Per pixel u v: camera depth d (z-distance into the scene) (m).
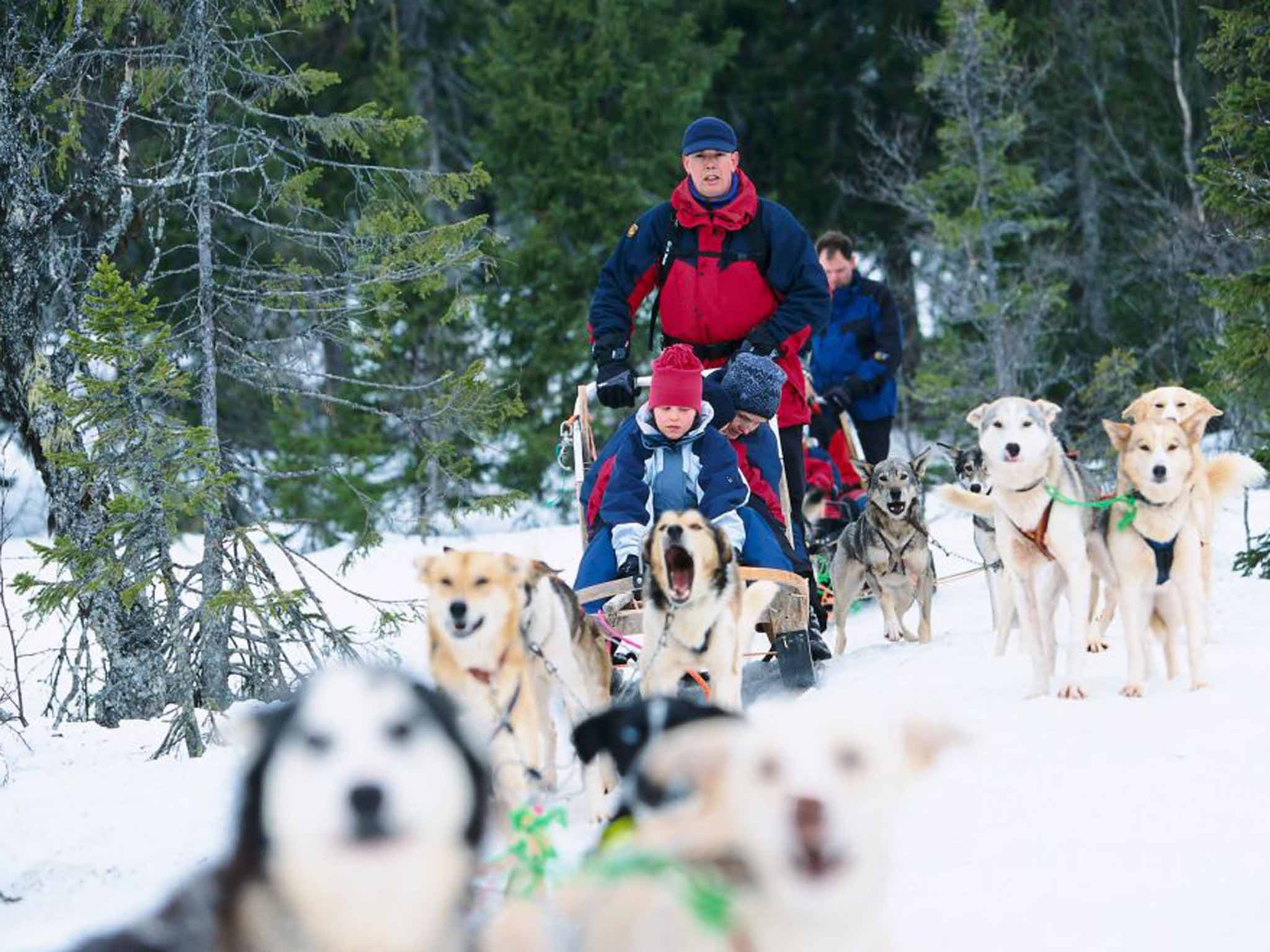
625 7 32.44
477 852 3.54
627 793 5.21
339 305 13.36
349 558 13.13
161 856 7.93
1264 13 17.84
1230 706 9.34
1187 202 35.41
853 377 17.45
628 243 12.70
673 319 12.52
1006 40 31.50
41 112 13.69
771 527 11.12
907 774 4.14
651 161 32.03
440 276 13.77
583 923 4.04
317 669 11.98
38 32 13.80
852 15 39.16
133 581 11.32
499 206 33.38
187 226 13.80
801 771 3.85
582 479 11.77
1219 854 6.55
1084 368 33.84
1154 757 8.29
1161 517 9.93
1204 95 35.28
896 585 14.44
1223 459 12.16
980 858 6.73
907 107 38.22
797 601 10.59
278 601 11.34
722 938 3.89
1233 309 16.67
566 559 19.88
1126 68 37.34
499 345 30.91
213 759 10.38
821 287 12.32
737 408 11.40
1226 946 5.51
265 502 13.30
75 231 13.72
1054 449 10.17
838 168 38.25
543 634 8.64
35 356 12.38
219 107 14.51
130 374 10.95
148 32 14.44
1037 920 5.88
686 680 11.19
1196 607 10.03
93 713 12.54
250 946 3.31
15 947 6.36
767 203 12.46
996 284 31.41
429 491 23.17
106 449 11.11
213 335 12.75
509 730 7.66
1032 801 7.60
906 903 6.17
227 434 28.47
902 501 14.04
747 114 38.19
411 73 34.19
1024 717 9.53
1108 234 36.91
